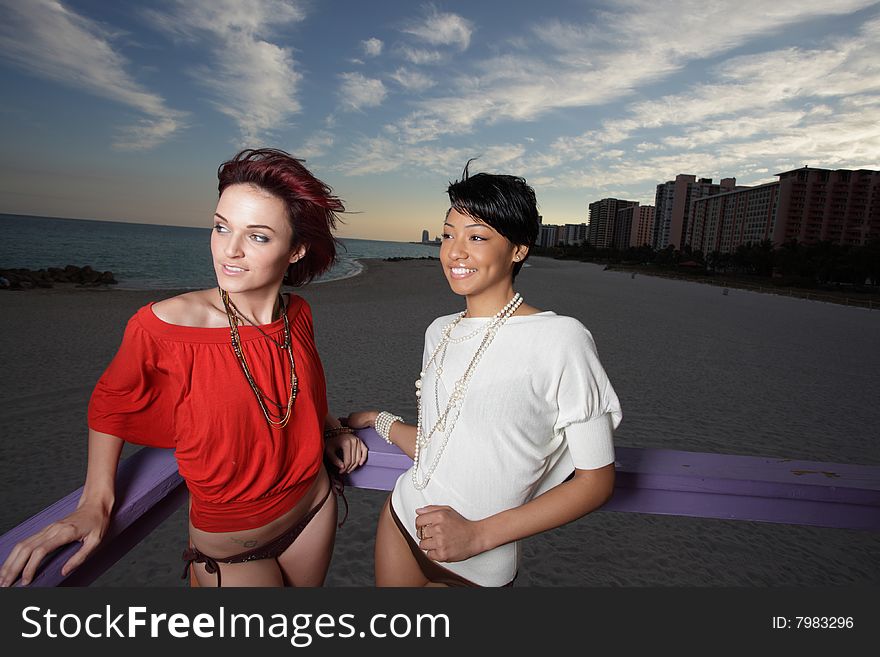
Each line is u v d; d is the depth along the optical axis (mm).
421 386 1135
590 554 4191
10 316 14000
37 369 8688
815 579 3980
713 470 1140
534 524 888
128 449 5879
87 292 21688
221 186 953
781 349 15227
